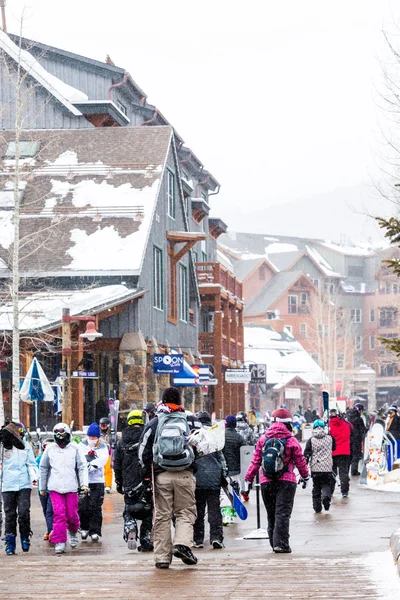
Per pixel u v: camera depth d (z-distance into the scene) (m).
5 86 65.75
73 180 58.12
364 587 12.95
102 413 53.34
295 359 143.50
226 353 77.75
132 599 12.57
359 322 175.62
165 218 60.00
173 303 61.56
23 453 20.66
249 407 132.25
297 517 26.28
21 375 47.44
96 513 22.73
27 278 52.94
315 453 27.31
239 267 171.62
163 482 15.66
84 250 53.94
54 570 15.93
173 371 54.03
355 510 27.89
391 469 40.53
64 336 39.00
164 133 60.78
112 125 68.50
